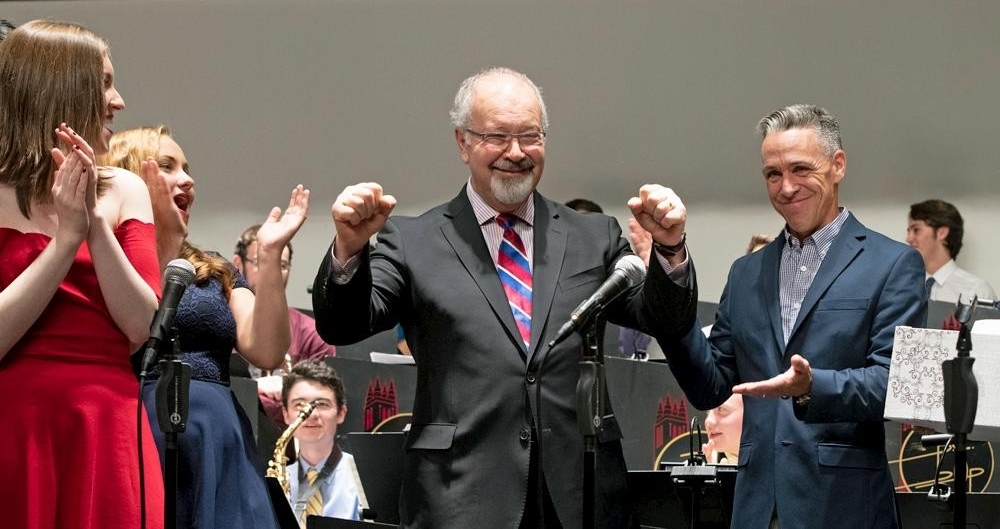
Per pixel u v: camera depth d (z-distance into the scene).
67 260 2.78
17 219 2.93
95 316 2.92
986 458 4.82
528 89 3.59
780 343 3.75
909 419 3.35
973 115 8.54
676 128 8.90
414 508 3.40
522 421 3.37
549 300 3.46
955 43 8.58
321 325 3.37
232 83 9.45
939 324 5.33
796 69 8.76
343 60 9.36
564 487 3.34
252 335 3.76
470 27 9.20
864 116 8.67
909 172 8.60
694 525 3.96
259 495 3.60
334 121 9.34
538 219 3.60
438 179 9.25
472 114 3.56
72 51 2.96
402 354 6.73
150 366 2.82
